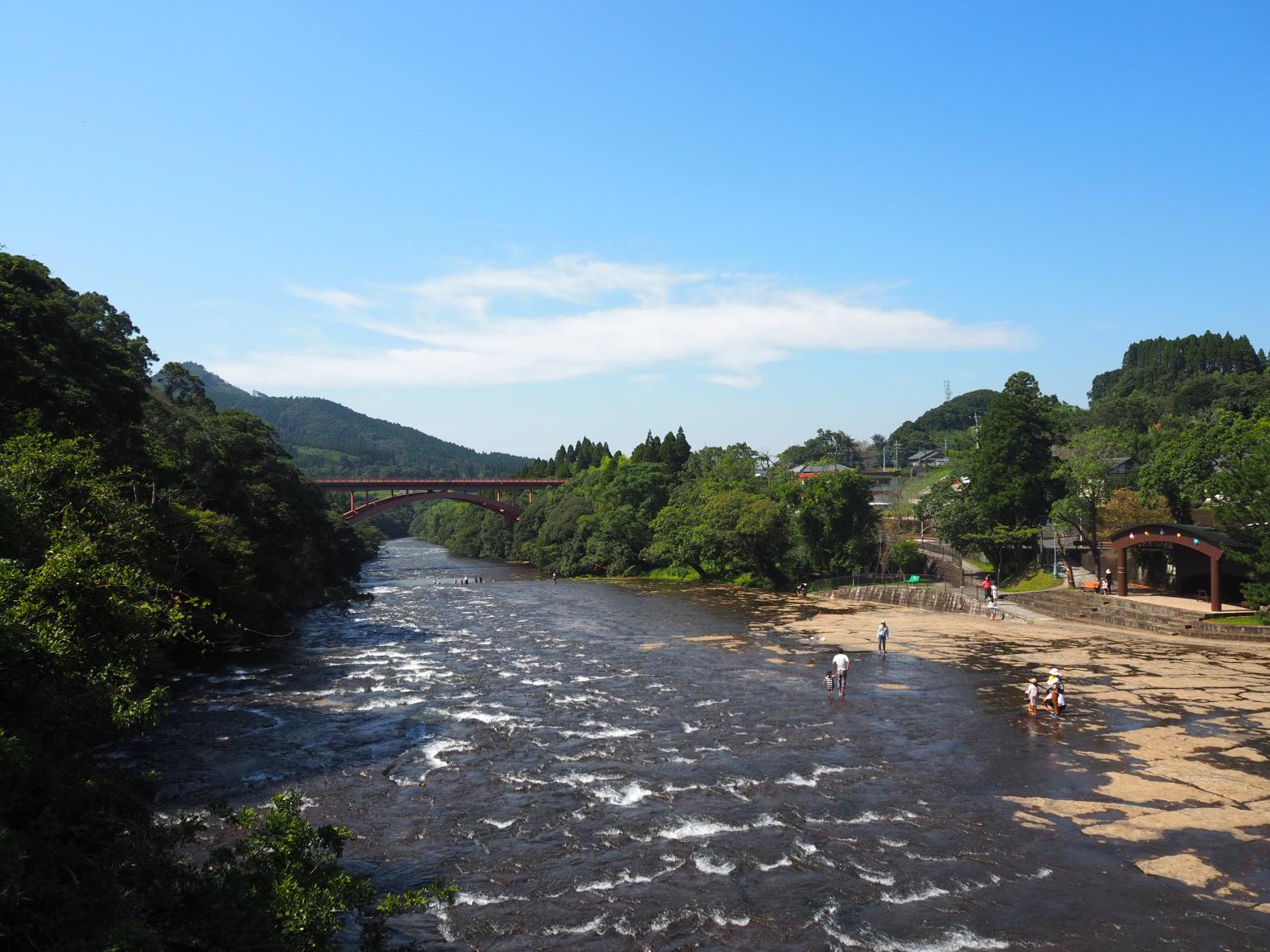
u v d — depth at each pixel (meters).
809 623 60.94
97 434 40.28
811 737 31.36
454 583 104.88
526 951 17.11
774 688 39.62
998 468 76.19
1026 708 34.72
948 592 67.44
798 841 22.16
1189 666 41.66
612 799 25.33
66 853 12.35
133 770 28.03
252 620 52.22
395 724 33.94
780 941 17.36
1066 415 120.81
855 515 85.00
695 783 26.52
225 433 63.72
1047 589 66.38
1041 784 25.91
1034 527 75.25
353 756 29.66
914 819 23.42
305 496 84.31
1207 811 23.53
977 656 45.81
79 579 18.50
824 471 133.75
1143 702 34.97
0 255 45.72
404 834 22.91
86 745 16.61
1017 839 22.03
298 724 34.00
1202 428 67.88
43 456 28.42
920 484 123.19
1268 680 38.50
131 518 31.61
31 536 21.31
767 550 90.69
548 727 33.19
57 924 10.45
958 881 19.78
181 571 42.03
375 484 141.75
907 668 43.38
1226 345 176.38
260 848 14.45
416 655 50.12
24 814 13.14
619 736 31.83
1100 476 66.81
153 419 59.53
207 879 12.70
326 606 75.69
